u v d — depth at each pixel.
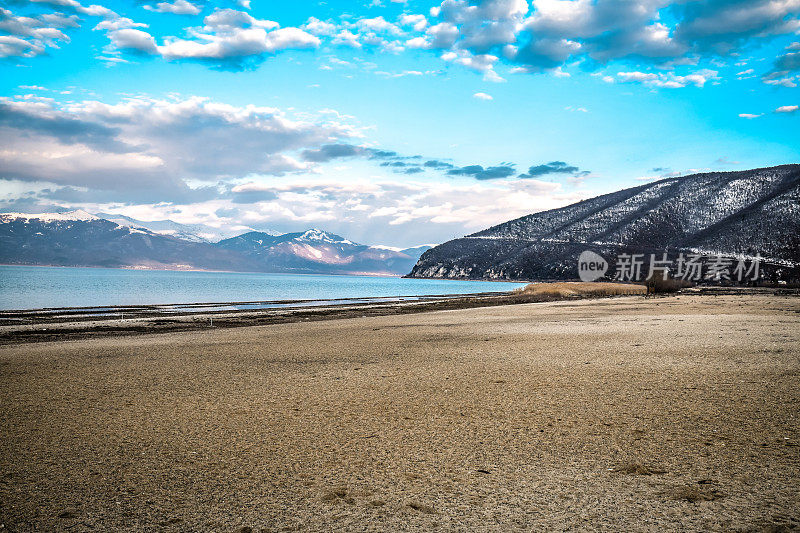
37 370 11.82
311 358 13.37
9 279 130.12
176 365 12.41
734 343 14.05
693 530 3.68
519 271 183.75
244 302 52.34
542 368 10.85
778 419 6.50
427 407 7.61
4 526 3.89
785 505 4.05
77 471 5.09
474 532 3.72
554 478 4.76
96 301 54.31
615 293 67.44
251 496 4.45
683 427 6.28
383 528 3.81
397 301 56.72
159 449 5.78
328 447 5.79
